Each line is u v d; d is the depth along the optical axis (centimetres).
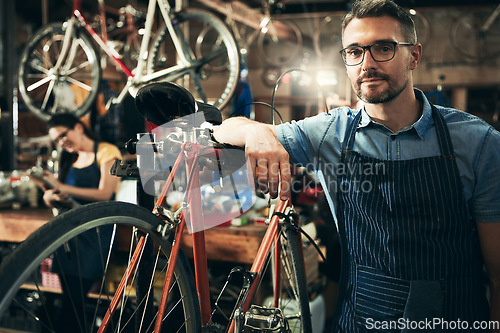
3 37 406
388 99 118
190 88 374
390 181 124
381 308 127
